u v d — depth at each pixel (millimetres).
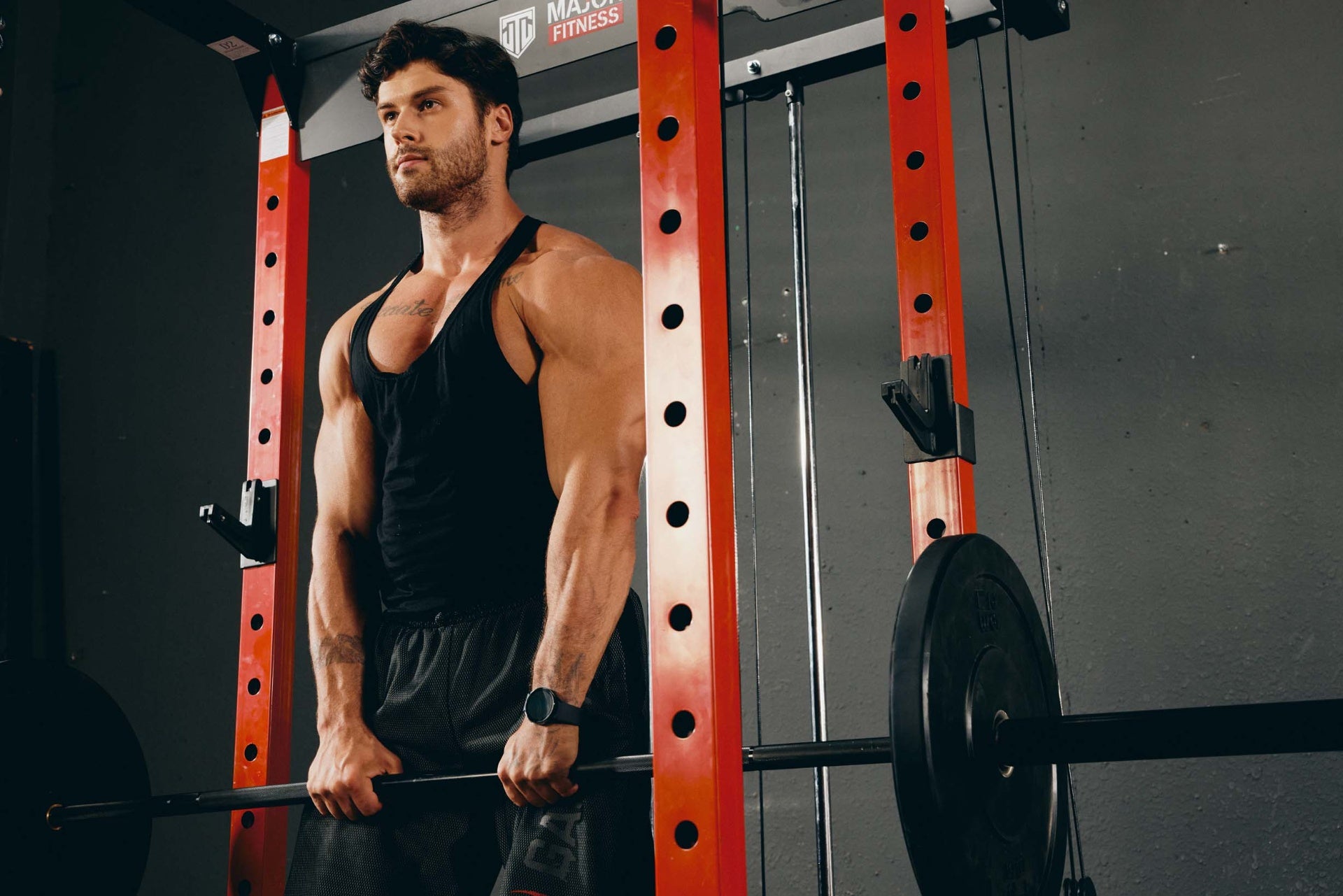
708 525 1348
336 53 2328
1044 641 1579
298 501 2166
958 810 1300
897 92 1884
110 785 2062
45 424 3814
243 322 3662
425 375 1761
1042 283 2912
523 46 2242
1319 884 2430
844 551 2932
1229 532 2641
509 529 1733
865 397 3004
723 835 1286
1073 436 2809
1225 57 2879
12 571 3613
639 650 1708
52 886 1953
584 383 1696
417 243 3471
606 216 3336
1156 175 2875
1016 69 3047
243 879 2002
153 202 3887
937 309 1806
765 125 3262
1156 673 2627
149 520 3623
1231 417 2695
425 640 1739
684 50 1471
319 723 1759
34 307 3922
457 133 1910
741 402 3107
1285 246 2732
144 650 3523
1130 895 2547
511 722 1661
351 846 1699
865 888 2734
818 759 1460
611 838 1555
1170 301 2797
